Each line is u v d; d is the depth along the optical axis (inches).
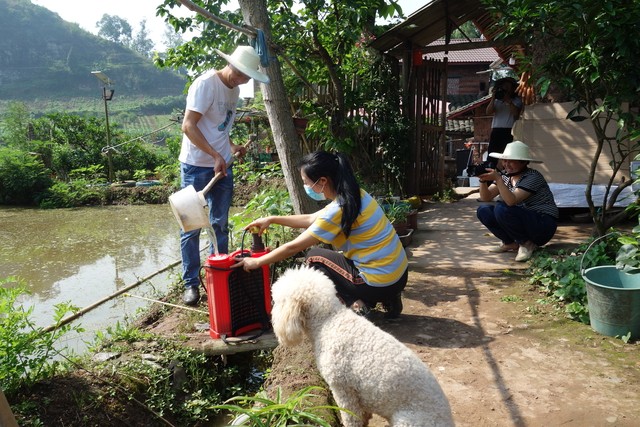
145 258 378.9
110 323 230.2
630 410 118.4
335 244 147.5
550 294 189.8
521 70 236.5
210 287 157.2
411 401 89.4
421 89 403.9
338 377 96.7
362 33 410.3
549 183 299.3
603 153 290.0
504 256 242.1
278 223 151.1
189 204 157.1
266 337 158.1
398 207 273.3
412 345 153.6
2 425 79.7
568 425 114.0
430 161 428.1
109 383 143.7
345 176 137.3
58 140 882.8
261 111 614.2
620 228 268.7
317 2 321.7
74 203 705.6
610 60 185.9
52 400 134.2
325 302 100.9
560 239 258.4
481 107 768.9
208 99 178.9
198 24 352.2
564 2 180.2
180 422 148.1
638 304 149.9
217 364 167.5
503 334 159.3
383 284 148.2
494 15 237.8
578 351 146.9
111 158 850.8
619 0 174.4
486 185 239.9
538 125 301.4
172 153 935.0
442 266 231.0
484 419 117.2
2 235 485.4
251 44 217.0
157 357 158.1
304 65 354.3
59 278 328.2
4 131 1112.2
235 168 619.2
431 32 396.2
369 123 405.1
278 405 99.0
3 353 129.6
